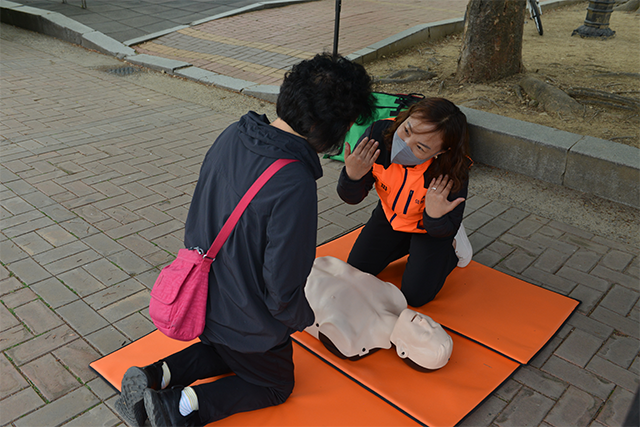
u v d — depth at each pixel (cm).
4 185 434
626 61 796
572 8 1330
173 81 777
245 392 203
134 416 188
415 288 290
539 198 440
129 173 466
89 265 331
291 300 171
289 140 168
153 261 338
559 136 468
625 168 418
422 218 261
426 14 1148
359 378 245
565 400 240
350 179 251
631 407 132
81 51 940
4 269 323
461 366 256
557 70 741
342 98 158
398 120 240
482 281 326
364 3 1286
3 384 239
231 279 177
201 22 1069
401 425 221
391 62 842
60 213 393
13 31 1075
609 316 298
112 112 633
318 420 221
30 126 575
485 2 654
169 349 260
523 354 262
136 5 1216
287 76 166
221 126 597
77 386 239
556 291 319
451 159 236
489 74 688
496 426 225
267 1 1251
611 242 375
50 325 277
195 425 188
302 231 162
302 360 258
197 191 187
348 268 282
